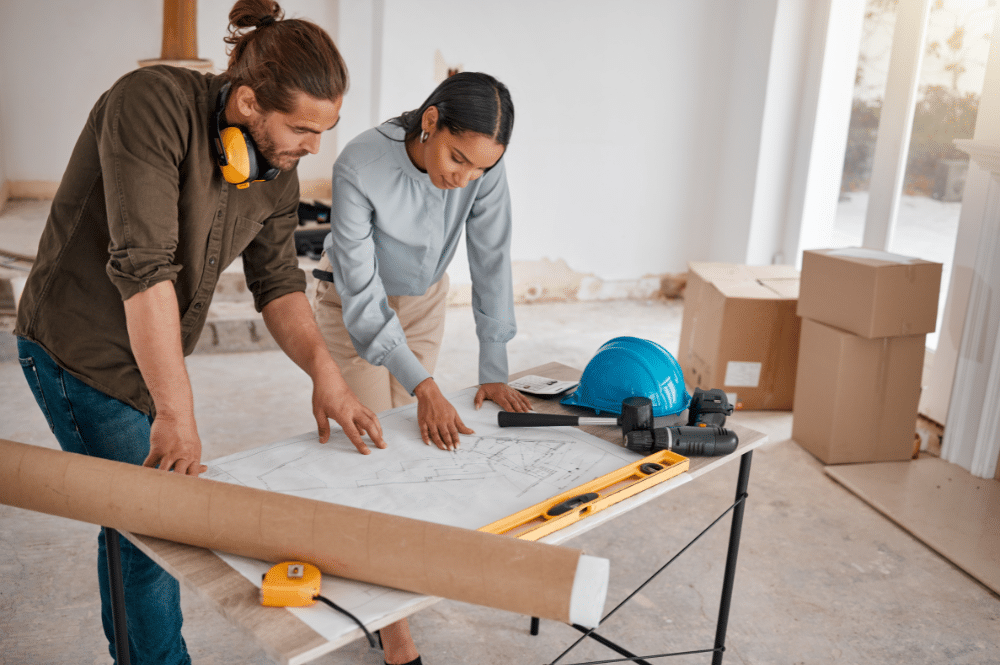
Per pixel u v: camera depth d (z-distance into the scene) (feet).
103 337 4.55
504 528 3.81
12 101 15.61
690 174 17.26
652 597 7.21
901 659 6.50
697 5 16.19
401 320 6.75
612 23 15.81
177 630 5.16
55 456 3.69
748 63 16.05
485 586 3.22
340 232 5.53
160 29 15.93
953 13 11.48
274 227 5.13
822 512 8.85
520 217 16.42
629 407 4.84
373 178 5.45
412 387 5.28
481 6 15.03
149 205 4.00
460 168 4.91
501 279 6.16
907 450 10.07
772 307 11.12
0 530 7.76
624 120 16.48
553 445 4.86
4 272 12.46
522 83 15.64
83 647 6.19
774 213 16.24
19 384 11.34
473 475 4.42
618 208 17.03
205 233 4.58
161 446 4.08
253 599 3.26
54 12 15.31
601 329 15.40
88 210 4.36
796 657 6.47
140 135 3.96
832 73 14.75
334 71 3.97
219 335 13.11
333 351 6.72
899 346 9.60
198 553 3.58
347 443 4.81
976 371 9.66
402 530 3.33
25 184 16.19
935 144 11.90
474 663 6.29
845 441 9.82
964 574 7.78
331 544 3.34
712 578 7.54
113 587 4.04
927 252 12.15
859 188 14.11
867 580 7.60
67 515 3.72
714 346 11.47
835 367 9.61
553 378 6.08
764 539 8.25
